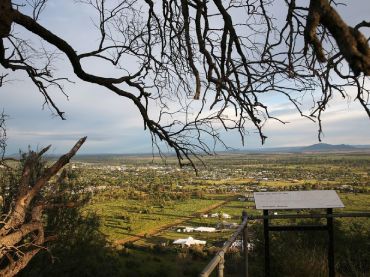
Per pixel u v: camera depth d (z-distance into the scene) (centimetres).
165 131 340
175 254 3006
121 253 2650
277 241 809
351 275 668
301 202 570
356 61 152
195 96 264
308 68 251
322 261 687
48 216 972
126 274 1769
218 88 280
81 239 1084
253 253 905
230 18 281
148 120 353
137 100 366
